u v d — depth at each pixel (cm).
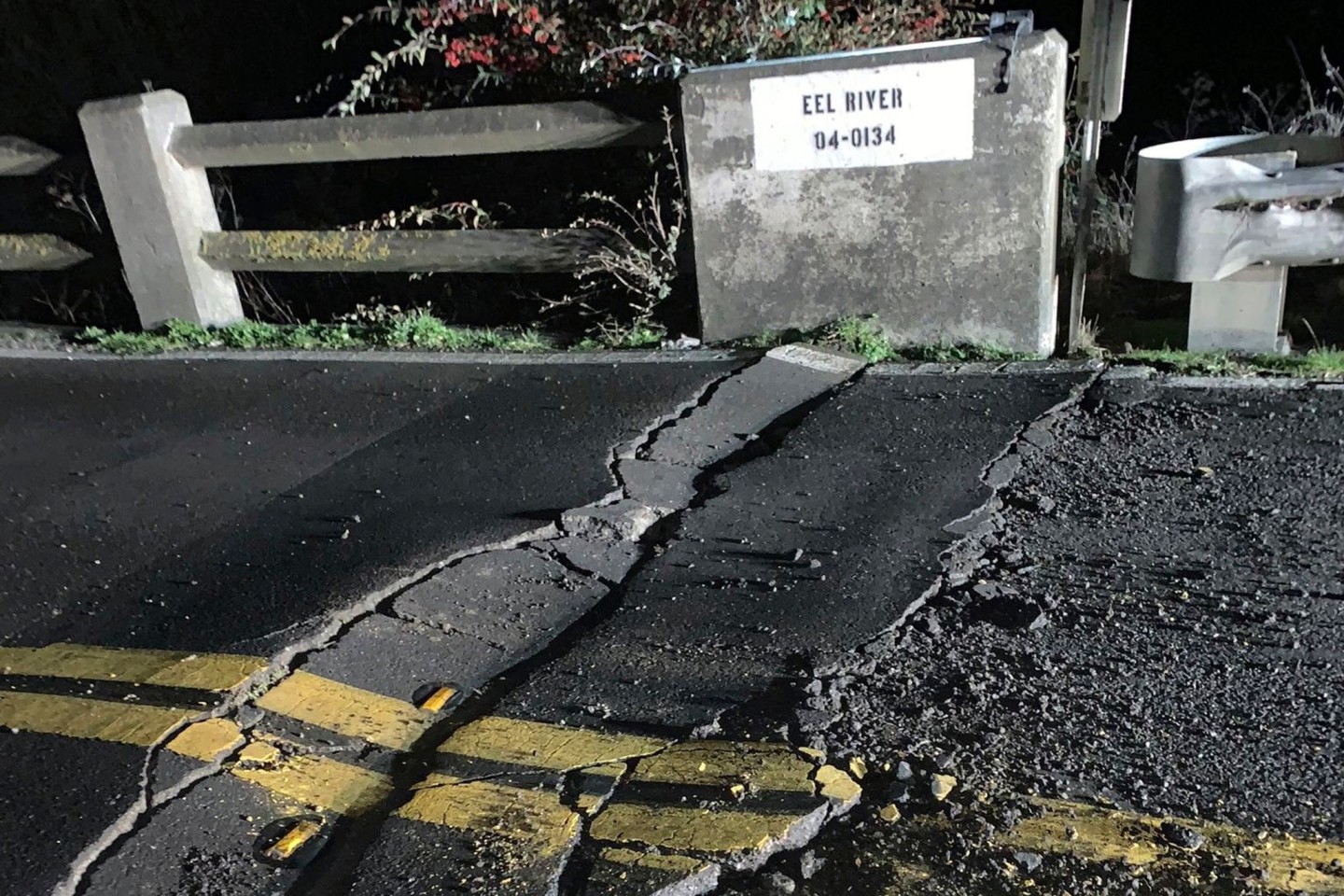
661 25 562
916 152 468
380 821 250
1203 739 253
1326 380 432
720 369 498
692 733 268
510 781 256
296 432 479
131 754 271
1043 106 447
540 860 233
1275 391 428
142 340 620
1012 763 249
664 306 576
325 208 757
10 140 634
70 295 743
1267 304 454
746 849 230
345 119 562
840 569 333
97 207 752
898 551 341
